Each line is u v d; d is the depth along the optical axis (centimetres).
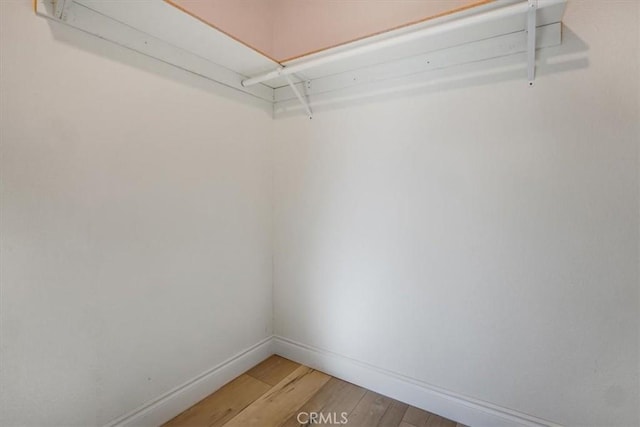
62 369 122
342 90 189
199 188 171
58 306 121
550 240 136
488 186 148
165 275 156
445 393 162
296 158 211
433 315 165
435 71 159
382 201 177
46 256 117
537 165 137
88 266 128
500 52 143
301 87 205
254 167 207
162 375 156
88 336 129
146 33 144
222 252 186
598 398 129
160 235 154
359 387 188
